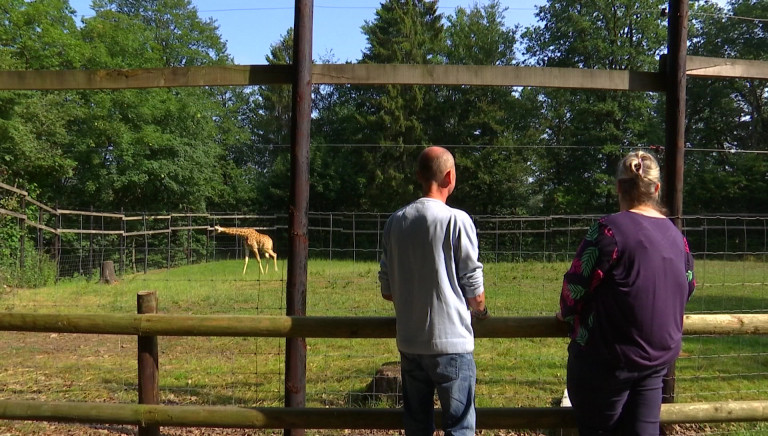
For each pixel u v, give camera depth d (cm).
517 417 291
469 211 3209
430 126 3275
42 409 316
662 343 223
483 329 281
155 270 1820
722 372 597
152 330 308
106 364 630
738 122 3225
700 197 2911
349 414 297
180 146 2655
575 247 1686
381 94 3288
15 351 696
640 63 3069
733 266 1422
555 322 280
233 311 941
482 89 3209
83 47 2277
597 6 3125
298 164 363
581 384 234
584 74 396
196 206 2778
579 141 3119
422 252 240
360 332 292
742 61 412
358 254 2338
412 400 258
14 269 1363
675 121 402
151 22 3391
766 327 292
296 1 364
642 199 239
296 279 363
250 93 4100
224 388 532
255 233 1738
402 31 3406
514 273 1298
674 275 226
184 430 421
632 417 230
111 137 2397
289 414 300
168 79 377
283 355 659
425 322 240
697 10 3253
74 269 1755
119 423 311
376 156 3178
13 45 2059
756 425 425
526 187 3222
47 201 2216
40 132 1889
